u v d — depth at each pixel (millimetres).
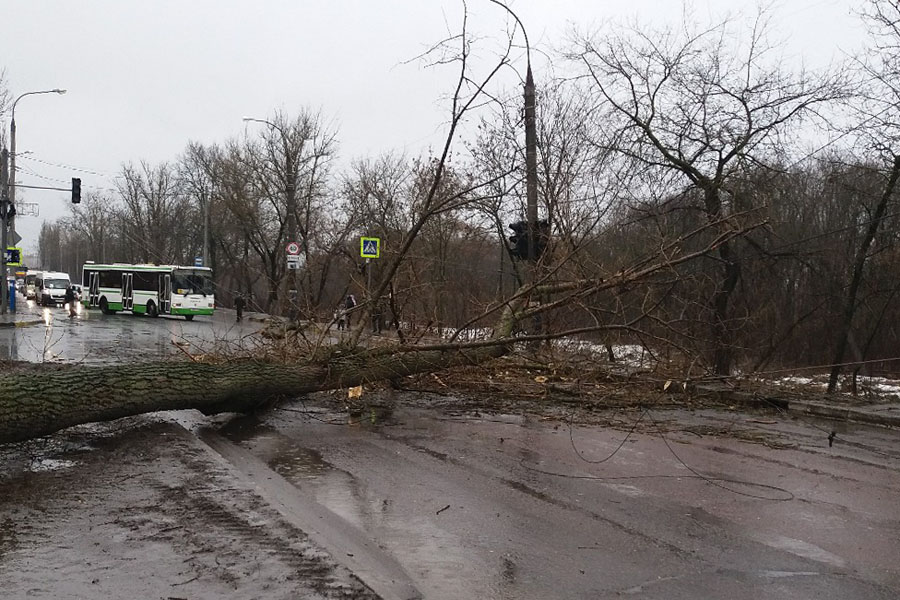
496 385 11719
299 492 5898
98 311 41781
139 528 4402
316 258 22375
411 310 12398
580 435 8562
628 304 11539
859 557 4559
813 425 9914
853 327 17219
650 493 6004
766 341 16781
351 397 10961
